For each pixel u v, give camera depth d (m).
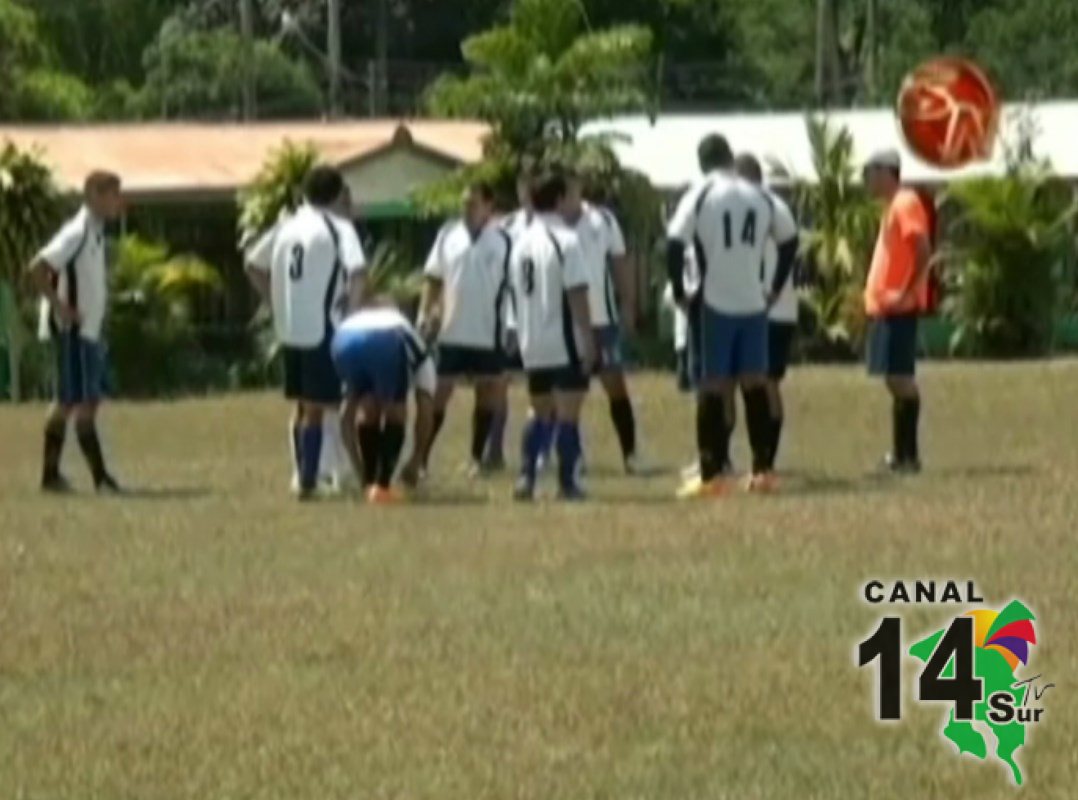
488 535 32.31
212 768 20.84
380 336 36.31
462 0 144.88
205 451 48.50
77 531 33.88
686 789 19.98
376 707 22.77
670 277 36.34
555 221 36.41
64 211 71.31
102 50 132.38
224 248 81.12
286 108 133.25
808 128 83.44
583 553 30.59
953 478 37.81
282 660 24.84
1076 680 23.33
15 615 27.44
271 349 74.19
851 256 78.69
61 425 39.59
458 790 20.02
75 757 21.31
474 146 83.75
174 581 29.50
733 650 24.81
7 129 85.88
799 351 79.12
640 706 22.61
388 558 30.64
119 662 24.97
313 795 19.98
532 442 36.88
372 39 146.38
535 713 22.42
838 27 139.38
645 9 137.75
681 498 36.22
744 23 147.25
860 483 37.53
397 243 81.38
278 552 31.45
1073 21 137.25
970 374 67.69
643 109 83.25
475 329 40.62
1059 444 44.31
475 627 26.19
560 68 79.88
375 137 83.56
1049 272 79.88
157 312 72.88
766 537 31.41
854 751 21.12
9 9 109.25
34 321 70.62
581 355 36.53
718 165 36.28
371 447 36.59
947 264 80.56
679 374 51.62
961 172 84.38
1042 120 88.12
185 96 129.00
